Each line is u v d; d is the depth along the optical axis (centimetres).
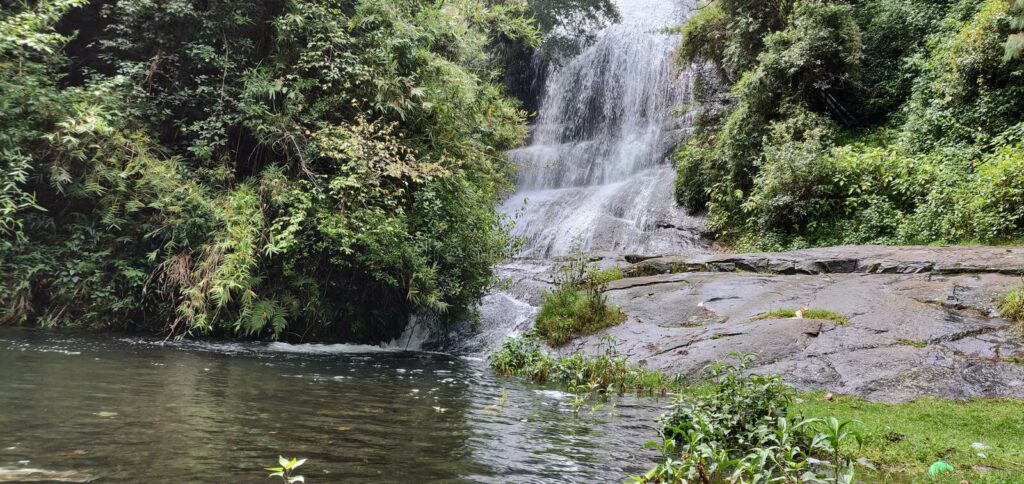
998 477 355
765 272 1057
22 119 786
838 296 855
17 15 786
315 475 275
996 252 926
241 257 822
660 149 2162
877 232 1279
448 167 1008
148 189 846
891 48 1666
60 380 466
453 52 1172
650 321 920
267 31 982
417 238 954
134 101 886
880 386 611
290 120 919
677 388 666
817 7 1574
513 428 421
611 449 377
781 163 1435
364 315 1002
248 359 698
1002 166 1098
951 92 1352
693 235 1659
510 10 1345
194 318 825
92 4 970
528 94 2828
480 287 1048
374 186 922
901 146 1393
